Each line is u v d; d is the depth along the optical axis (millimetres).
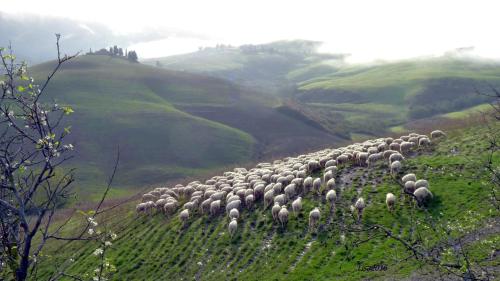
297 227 33750
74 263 38375
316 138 129750
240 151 119750
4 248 8859
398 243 26562
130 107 141625
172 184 82000
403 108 189500
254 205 40594
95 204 62188
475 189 30156
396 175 37562
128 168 104875
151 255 36781
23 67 9391
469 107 167500
